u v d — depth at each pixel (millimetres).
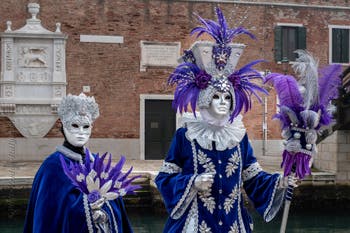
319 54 17562
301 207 11898
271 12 17172
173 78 3773
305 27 17438
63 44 15688
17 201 10820
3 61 15297
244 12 16922
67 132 3424
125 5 16219
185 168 3691
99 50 16094
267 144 16656
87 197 3166
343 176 12109
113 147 16094
